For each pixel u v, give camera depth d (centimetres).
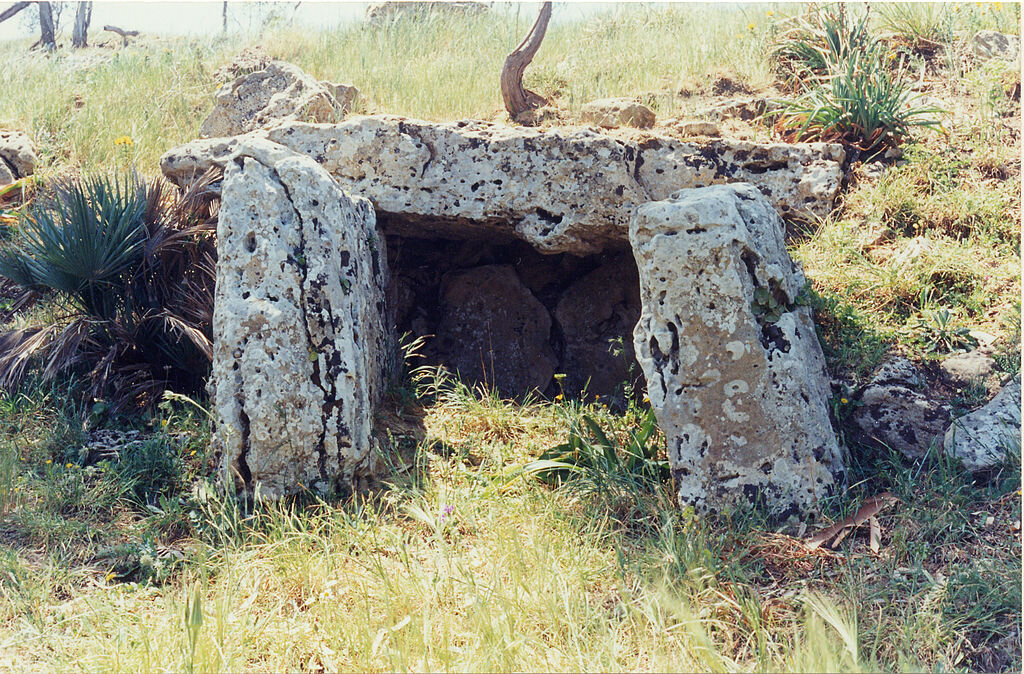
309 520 392
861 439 443
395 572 357
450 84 789
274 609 338
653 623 315
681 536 373
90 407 511
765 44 782
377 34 953
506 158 576
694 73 776
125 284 545
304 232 422
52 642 320
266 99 732
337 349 416
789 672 289
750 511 390
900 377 449
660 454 440
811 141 646
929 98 679
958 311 485
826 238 552
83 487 423
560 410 502
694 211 395
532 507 404
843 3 750
